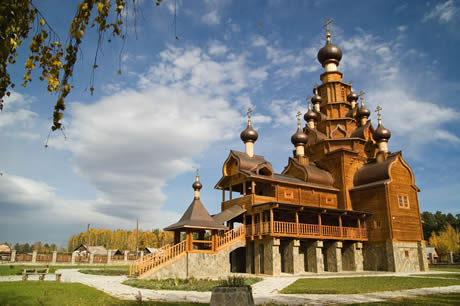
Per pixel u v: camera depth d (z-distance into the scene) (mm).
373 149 42875
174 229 28781
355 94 46219
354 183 38844
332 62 46500
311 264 31641
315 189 37000
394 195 35938
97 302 13875
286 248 30781
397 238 34625
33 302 12961
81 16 5266
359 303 14188
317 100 46000
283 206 30031
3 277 23922
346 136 41844
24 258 45406
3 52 5250
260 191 36969
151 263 24969
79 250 73312
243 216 32625
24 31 5832
